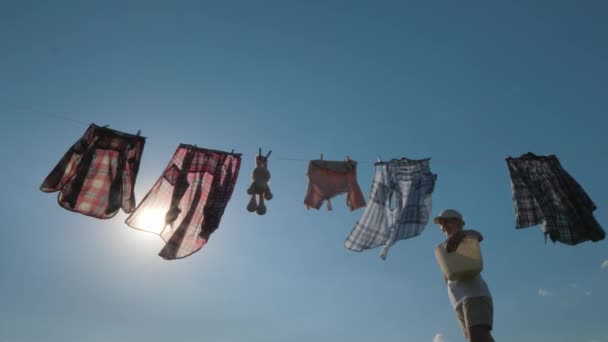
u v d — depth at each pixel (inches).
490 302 177.6
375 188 309.9
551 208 287.4
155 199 278.2
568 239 280.5
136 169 273.6
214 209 279.0
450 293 184.2
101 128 275.3
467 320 173.9
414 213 299.4
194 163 292.0
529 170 302.2
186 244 273.0
